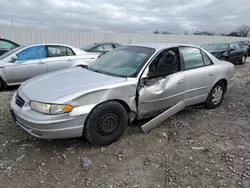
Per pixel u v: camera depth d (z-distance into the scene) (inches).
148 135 142.5
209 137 143.3
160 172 108.0
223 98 206.8
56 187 97.3
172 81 151.3
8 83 254.4
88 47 442.0
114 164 113.3
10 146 126.8
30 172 106.1
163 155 122.1
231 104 207.3
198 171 109.0
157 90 143.8
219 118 174.1
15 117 124.2
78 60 291.1
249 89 263.3
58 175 104.7
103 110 122.1
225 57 481.4
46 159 116.0
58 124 109.7
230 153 125.0
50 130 109.3
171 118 169.6
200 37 1003.3
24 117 113.4
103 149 125.5
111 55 169.2
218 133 149.2
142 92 137.0
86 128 119.9
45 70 269.6
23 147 125.8
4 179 101.1
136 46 168.2
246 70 446.3
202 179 103.2
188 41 961.5
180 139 139.9
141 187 97.7
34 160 115.0
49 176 103.9
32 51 265.1
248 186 98.7
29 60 260.1
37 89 123.3
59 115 109.4
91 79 132.3
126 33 756.6
